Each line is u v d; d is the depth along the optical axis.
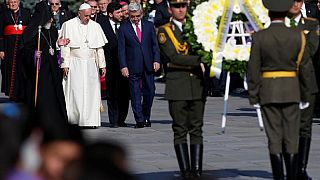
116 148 9.10
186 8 25.42
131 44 42.62
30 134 9.74
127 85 43.59
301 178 25.30
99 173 8.93
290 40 23.31
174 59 25.14
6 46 53.41
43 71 40.59
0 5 59.16
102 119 47.91
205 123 44.06
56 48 41.38
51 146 9.54
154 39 43.03
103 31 43.97
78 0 83.19
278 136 23.62
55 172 9.50
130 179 8.99
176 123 25.50
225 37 24.83
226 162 30.44
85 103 42.47
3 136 9.74
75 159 9.16
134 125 44.38
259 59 23.44
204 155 32.34
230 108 52.38
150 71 42.97
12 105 10.66
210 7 24.94
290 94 23.36
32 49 40.88
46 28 41.00
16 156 9.73
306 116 25.05
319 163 30.03
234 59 24.80
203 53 24.78
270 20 24.44
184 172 25.31
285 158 23.77
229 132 39.97
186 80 25.42
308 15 47.19
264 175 27.52
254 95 23.52
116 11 45.00
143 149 34.44
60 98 40.72
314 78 24.89
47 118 10.09
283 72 23.41
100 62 42.81
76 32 42.38
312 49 25.73
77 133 9.73
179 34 25.41
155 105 55.84
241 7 25.00
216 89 60.41
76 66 42.34
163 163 30.41
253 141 36.50
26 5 79.31
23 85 41.78
